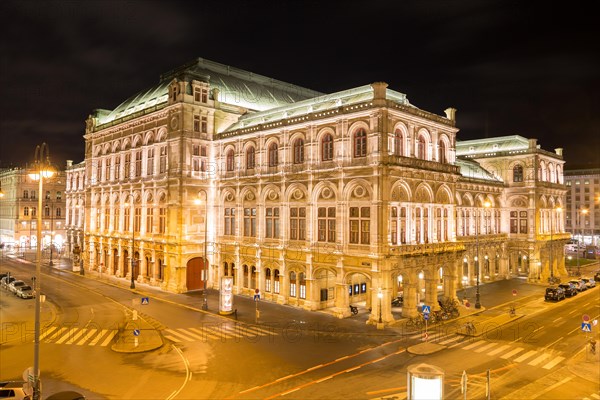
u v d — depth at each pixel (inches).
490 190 2672.2
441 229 1895.9
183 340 1363.2
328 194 1776.6
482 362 1183.6
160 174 2375.7
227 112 2397.9
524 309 1881.2
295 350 1269.7
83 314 1718.8
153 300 1987.0
